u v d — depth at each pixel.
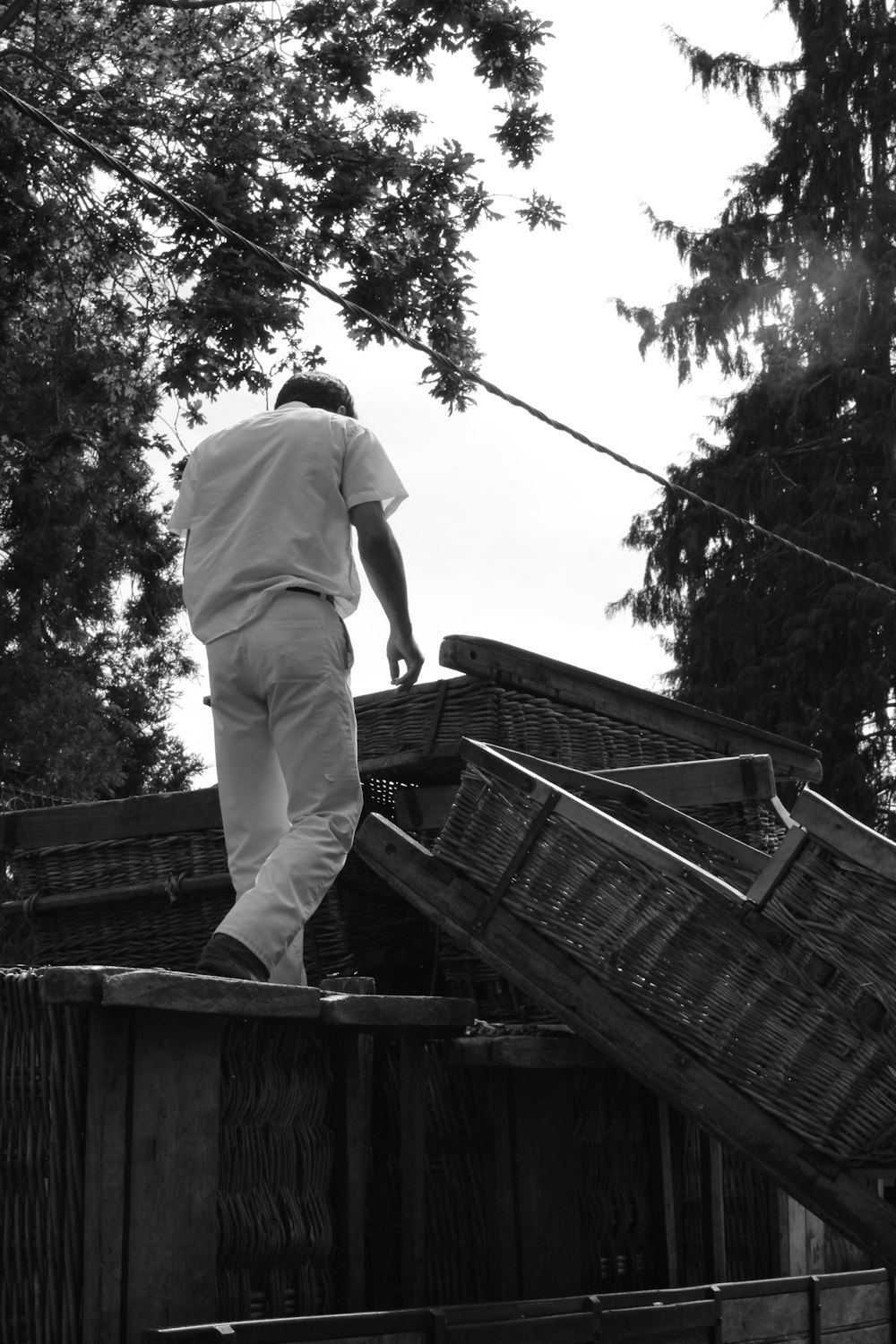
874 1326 3.88
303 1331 2.47
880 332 21.73
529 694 4.48
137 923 4.34
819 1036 2.85
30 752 18.53
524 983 3.19
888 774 20.53
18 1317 2.48
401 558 3.42
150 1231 2.46
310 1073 2.83
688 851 4.10
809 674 20.59
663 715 4.75
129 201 12.55
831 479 21.00
